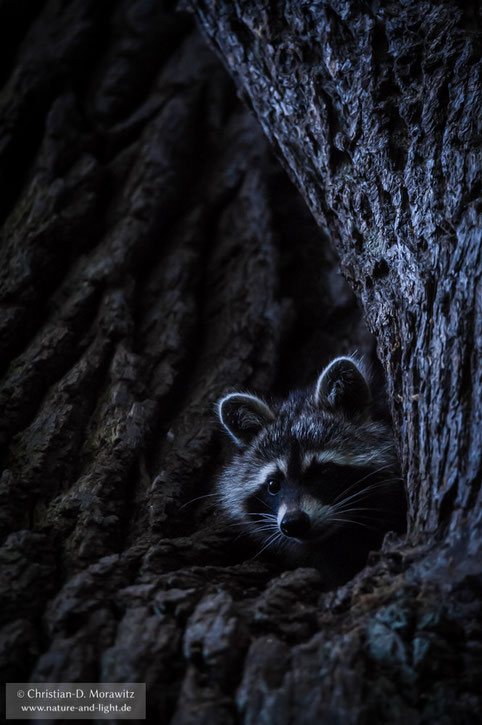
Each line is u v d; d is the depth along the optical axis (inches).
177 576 49.8
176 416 58.8
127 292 62.2
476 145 51.0
